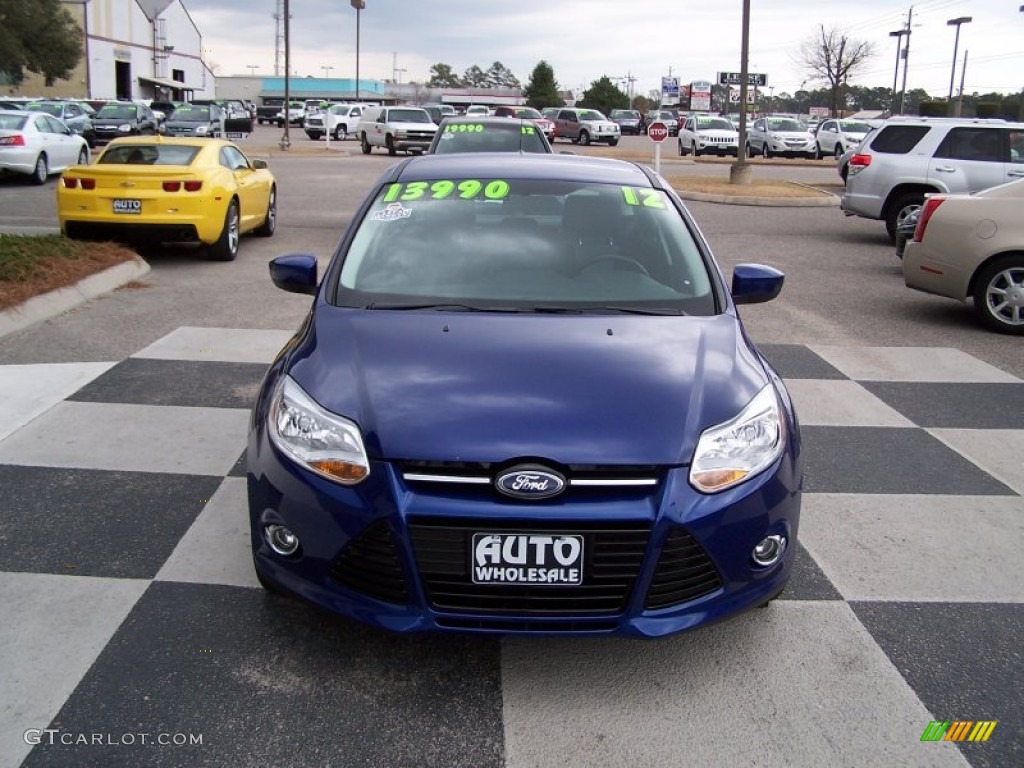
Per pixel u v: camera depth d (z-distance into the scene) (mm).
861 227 15406
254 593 3686
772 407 3354
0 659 3227
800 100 105812
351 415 3113
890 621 3637
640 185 4773
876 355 7520
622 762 2824
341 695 3092
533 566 2918
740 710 3072
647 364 3385
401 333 3549
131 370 6480
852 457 5352
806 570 4023
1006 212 8109
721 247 12914
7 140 18219
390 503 2926
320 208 16438
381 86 109625
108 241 10539
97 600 3609
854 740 2945
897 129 13516
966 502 4770
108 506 4406
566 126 44594
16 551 3967
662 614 2996
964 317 8898
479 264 4117
